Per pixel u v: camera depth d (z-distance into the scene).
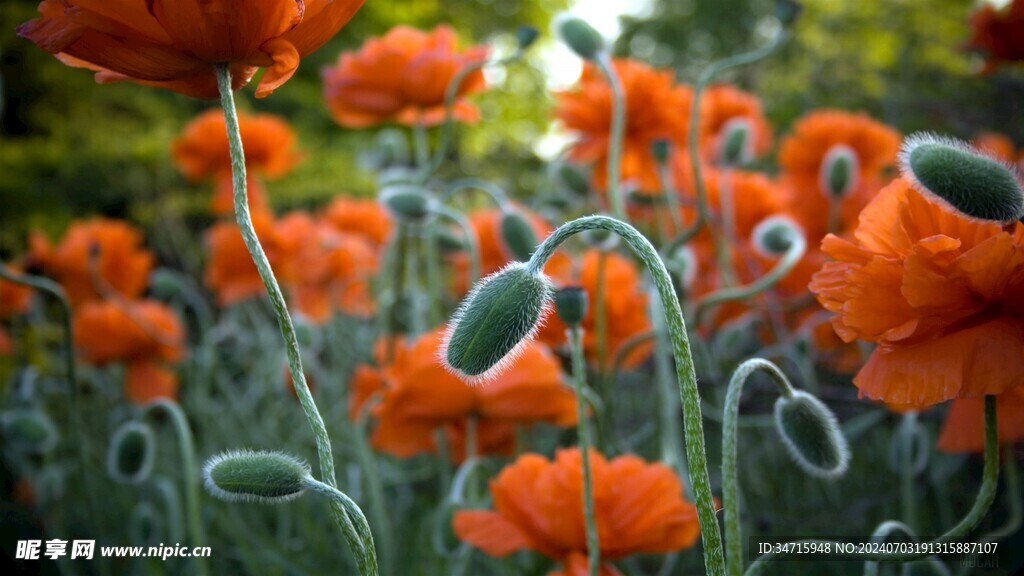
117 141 2.29
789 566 0.59
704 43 3.09
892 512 0.64
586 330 0.59
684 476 0.52
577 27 0.57
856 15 1.94
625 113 0.69
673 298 0.28
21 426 0.67
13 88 2.53
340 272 0.93
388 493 0.70
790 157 0.85
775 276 0.54
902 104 1.41
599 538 0.41
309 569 0.59
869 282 0.31
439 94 0.68
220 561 0.65
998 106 1.23
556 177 0.81
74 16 0.30
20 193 2.27
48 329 1.06
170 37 0.31
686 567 0.59
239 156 0.31
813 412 0.36
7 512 0.80
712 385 0.74
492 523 0.43
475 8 2.98
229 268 0.98
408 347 0.54
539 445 0.68
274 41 0.31
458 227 0.79
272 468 0.31
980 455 0.61
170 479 0.74
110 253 1.00
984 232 0.32
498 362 0.32
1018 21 0.68
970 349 0.30
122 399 1.03
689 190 0.76
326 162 2.34
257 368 1.03
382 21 2.72
